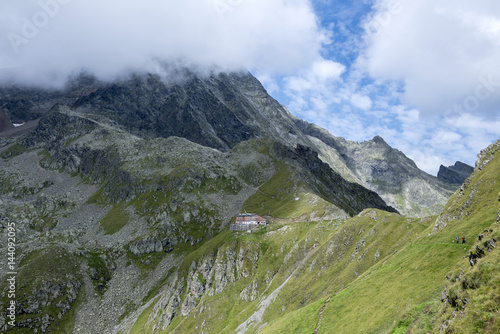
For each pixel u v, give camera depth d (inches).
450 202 4244.6
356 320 3011.8
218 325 6624.0
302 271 6028.5
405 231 4936.0
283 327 4005.9
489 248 2049.7
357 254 5236.2
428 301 2397.9
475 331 1659.7
